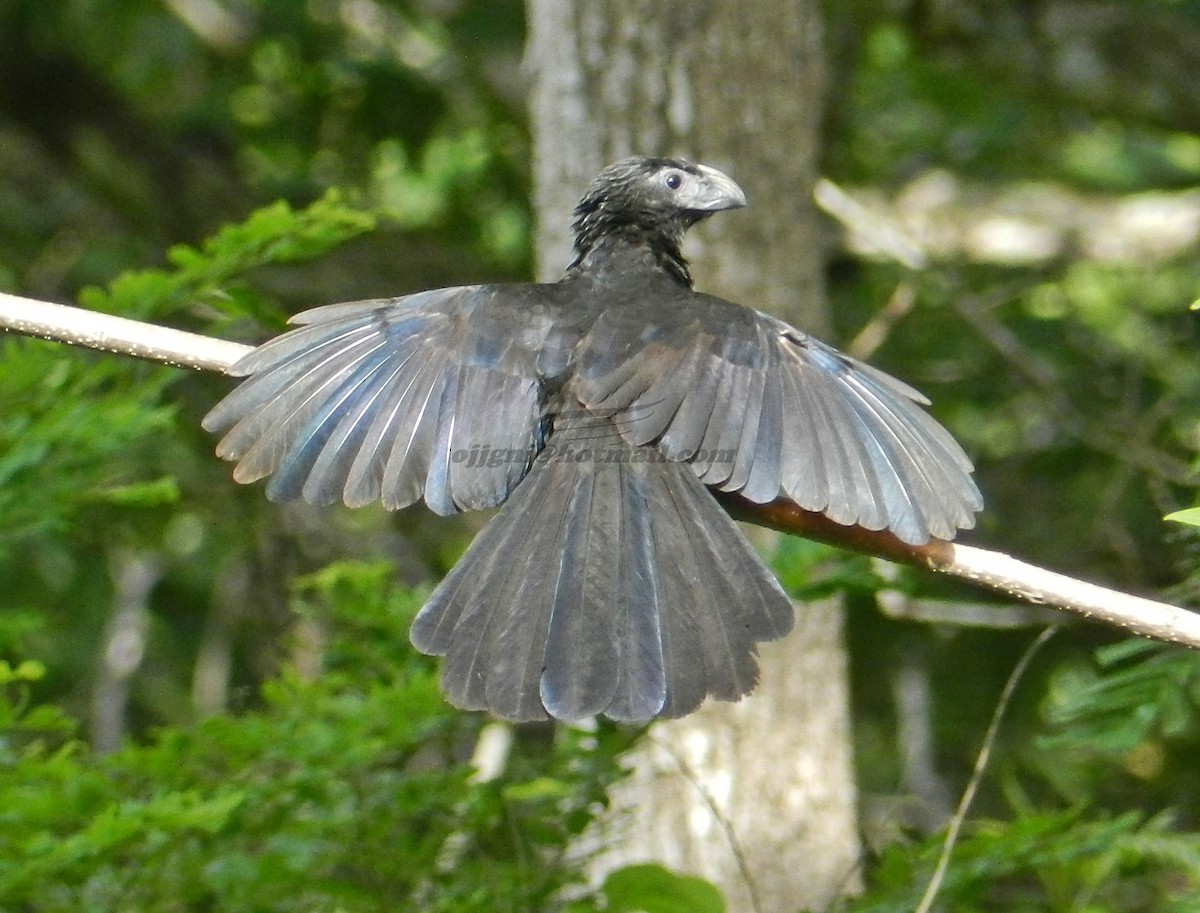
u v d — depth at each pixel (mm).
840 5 16375
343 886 8422
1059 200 17406
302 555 15188
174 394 14742
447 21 16672
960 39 16469
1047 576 6742
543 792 8500
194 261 9062
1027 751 13359
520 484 6957
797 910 10617
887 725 15008
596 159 11555
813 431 6789
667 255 8672
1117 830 8805
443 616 6594
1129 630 6680
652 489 6836
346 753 8305
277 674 13945
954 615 13602
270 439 6980
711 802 8828
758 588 6590
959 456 6680
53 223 17109
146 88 17812
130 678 15453
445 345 7246
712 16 11547
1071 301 16891
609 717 6332
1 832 7801
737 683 6395
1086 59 16406
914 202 17547
